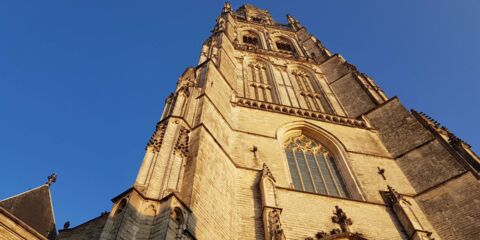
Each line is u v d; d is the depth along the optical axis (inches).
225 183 1106.7
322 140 1606.8
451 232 1127.6
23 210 1089.4
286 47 3075.8
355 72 2192.4
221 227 941.2
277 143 1450.5
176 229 762.8
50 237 1110.4
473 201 1164.5
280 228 938.7
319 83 2253.9
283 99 1977.1
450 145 1423.5
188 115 1275.8
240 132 1449.3
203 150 1096.2
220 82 1684.3
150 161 948.0
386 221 1153.4
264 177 1162.0
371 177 1371.8
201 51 2169.0
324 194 1214.9
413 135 1558.8
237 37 2834.6
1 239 855.7
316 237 1026.1
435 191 1275.8
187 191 908.0
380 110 1801.2
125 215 756.6
